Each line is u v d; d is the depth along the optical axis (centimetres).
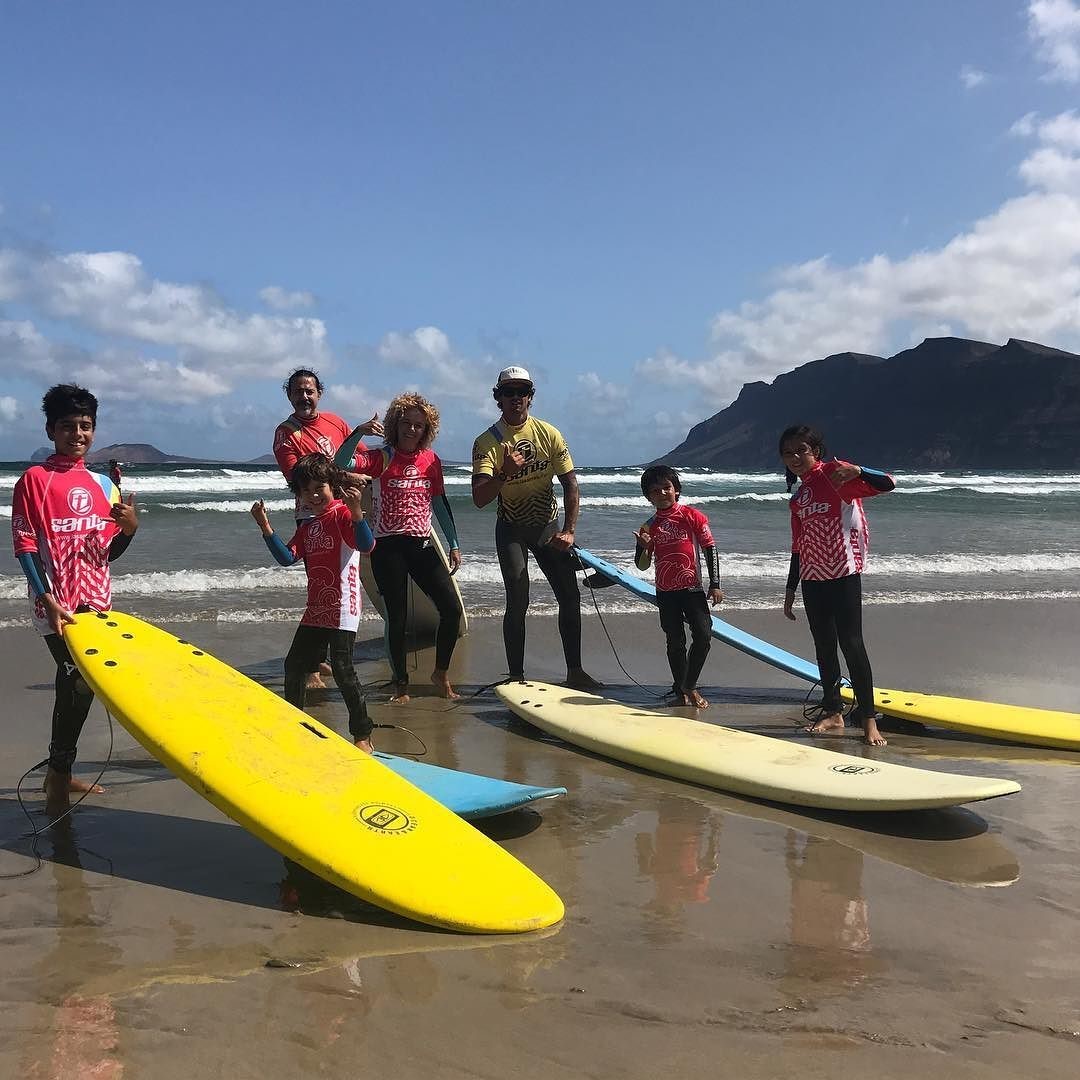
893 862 324
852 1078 195
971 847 340
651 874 308
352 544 441
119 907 273
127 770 411
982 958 251
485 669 650
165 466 4375
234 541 1323
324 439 599
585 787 406
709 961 246
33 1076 189
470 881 277
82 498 365
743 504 2381
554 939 257
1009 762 459
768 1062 200
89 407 367
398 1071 194
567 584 600
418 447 562
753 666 681
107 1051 199
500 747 468
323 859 276
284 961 241
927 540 1538
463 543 1305
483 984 231
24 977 230
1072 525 1856
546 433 577
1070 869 319
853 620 496
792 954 251
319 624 440
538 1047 204
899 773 389
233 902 278
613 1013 218
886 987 234
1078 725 499
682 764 417
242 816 291
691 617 564
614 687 607
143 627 371
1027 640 764
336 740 347
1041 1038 212
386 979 233
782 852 332
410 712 533
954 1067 200
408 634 659
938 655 702
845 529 495
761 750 432
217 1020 212
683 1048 204
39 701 518
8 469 3659
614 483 3831
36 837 330
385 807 308
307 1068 195
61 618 351
